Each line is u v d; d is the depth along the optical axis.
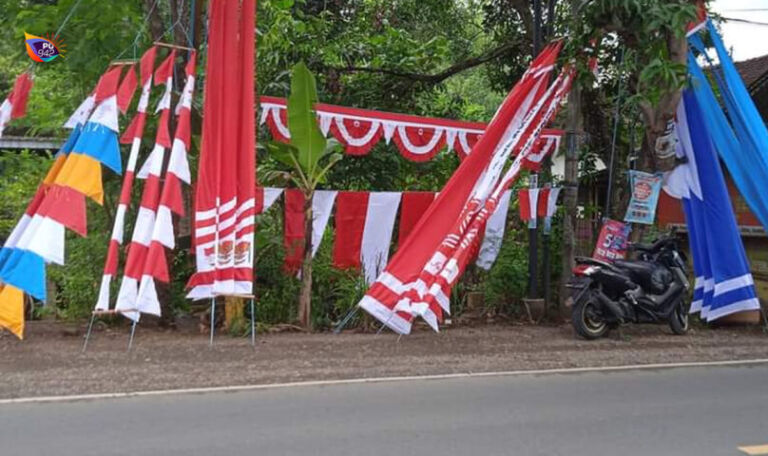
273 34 11.98
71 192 8.66
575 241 12.29
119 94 9.05
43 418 5.68
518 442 5.20
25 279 8.50
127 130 9.26
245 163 9.37
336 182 12.87
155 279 9.03
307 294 10.25
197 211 9.14
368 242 11.02
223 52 9.34
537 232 11.94
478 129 11.36
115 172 9.96
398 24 16.34
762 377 7.52
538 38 11.69
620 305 9.73
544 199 11.66
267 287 10.57
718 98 12.71
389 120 10.81
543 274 11.99
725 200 10.91
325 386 6.85
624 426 5.64
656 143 11.04
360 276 10.80
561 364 8.05
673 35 10.16
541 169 12.41
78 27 10.25
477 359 8.27
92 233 10.61
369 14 15.94
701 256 11.01
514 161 10.89
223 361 7.88
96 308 8.67
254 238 10.06
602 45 11.90
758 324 11.10
